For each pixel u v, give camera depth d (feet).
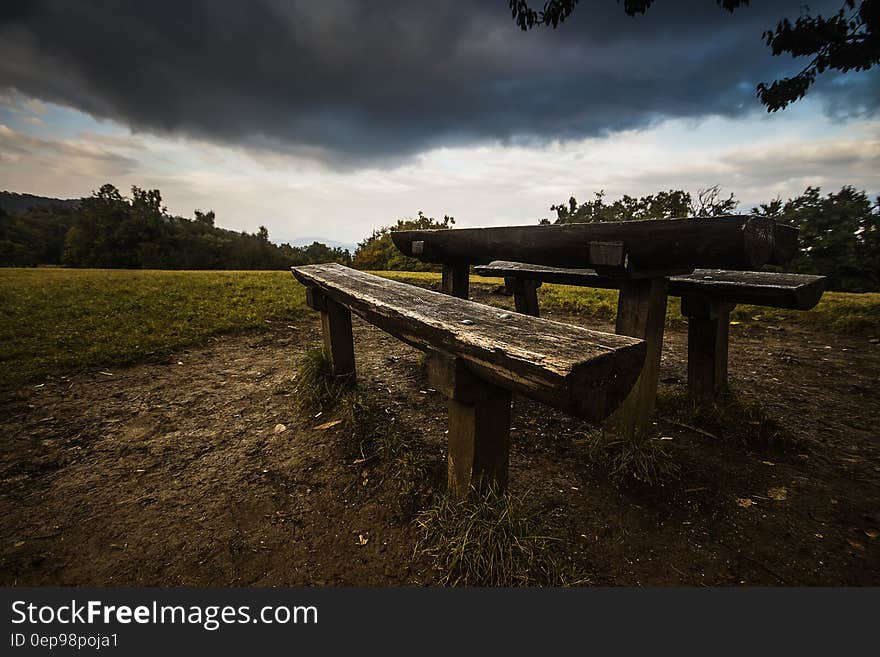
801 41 16.85
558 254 7.96
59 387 11.75
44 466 8.04
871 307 19.25
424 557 5.79
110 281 28.94
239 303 22.85
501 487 6.17
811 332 18.48
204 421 10.00
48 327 16.46
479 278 37.81
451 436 6.06
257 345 16.56
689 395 10.07
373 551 5.94
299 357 15.12
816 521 6.45
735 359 14.88
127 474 7.83
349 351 11.19
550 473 7.75
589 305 23.53
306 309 22.79
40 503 6.95
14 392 11.14
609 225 6.79
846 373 13.30
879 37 15.57
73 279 30.01
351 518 6.63
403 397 11.28
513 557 5.45
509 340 4.50
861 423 9.80
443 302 6.98
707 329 9.49
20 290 23.79
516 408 10.50
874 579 5.37
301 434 9.31
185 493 7.28
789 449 8.54
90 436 9.21
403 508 6.79
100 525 6.47
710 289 8.73
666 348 16.47
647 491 7.18
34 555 5.84
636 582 5.38
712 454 8.36
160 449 8.73
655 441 8.11
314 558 5.84
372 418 9.74
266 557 5.87
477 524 5.66
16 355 13.50
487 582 5.36
